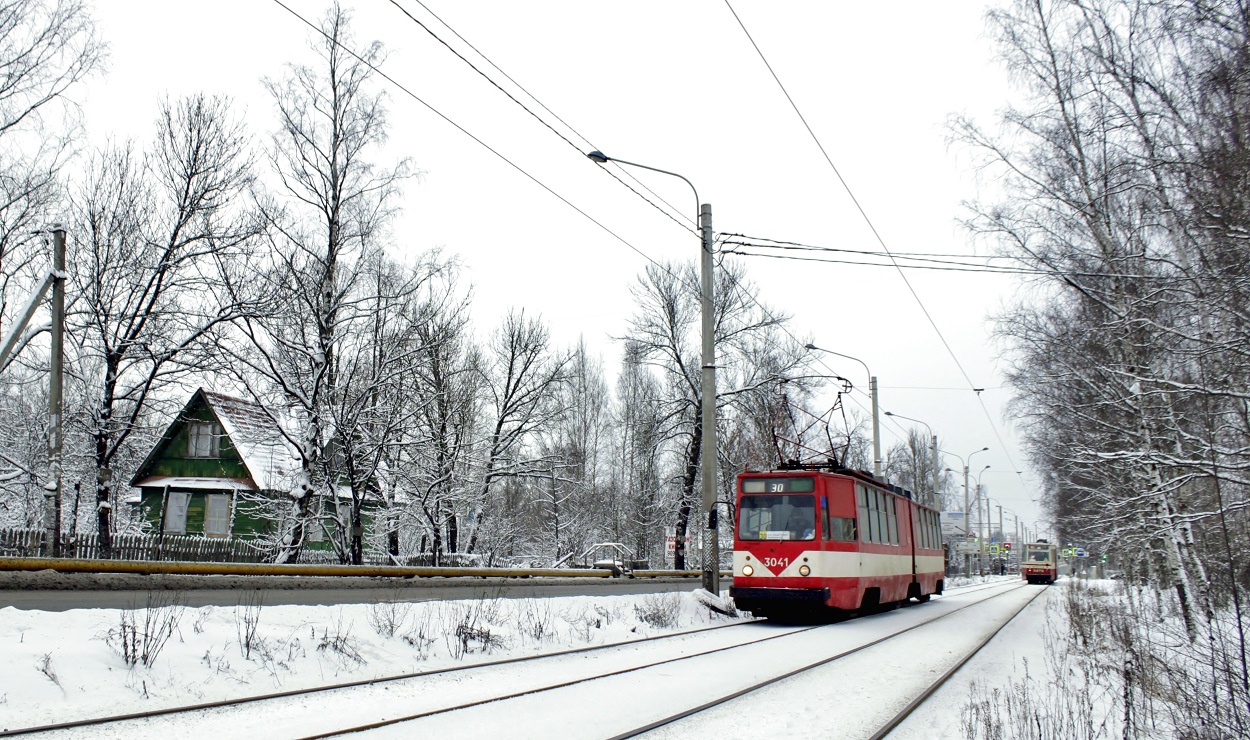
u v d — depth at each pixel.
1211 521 14.02
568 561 39.19
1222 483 11.52
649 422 35.69
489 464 33.41
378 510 26.94
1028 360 16.19
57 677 7.53
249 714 7.36
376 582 15.05
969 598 31.53
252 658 9.27
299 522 20.12
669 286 33.59
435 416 27.05
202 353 21.02
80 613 9.33
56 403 16.83
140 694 7.73
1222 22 8.82
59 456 16.94
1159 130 10.54
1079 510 27.25
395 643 11.22
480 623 12.94
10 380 22.92
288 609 11.34
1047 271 12.70
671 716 7.77
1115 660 12.24
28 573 10.23
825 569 16.66
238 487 32.62
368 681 8.98
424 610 13.03
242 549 20.75
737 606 17.48
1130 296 11.62
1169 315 10.74
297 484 20.98
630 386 48.56
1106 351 14.23
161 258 22.20
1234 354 9.49
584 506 43.25
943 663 12.09
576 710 7.98
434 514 27.72
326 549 29.30
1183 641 11.42
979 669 11.85
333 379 20.73
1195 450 11.90
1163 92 10.14
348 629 11.12
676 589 25.97
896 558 21.48
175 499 33.84
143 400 22.72
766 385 32.50
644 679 9.94
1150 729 8.14
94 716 6.96
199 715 7.21
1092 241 13.12
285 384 19.97
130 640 8.67
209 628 9.88
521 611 14.66
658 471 42.31
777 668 11.05
